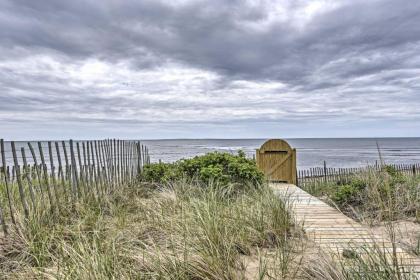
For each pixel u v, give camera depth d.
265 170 10.66
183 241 3.59
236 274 3.05
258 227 4.21
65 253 3.51
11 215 4.46
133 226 4.61
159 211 5.11
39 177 5.13
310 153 65.88
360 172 9.77
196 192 6.43
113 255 3.24
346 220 5.32
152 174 8.81
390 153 64.06
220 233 3.63
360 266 2.79
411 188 6.82
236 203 5.09
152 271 3.07
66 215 5.27
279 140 10.62
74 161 6.04
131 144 9.29
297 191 8.75
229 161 8.23
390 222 3.35
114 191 7.02
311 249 3.81
